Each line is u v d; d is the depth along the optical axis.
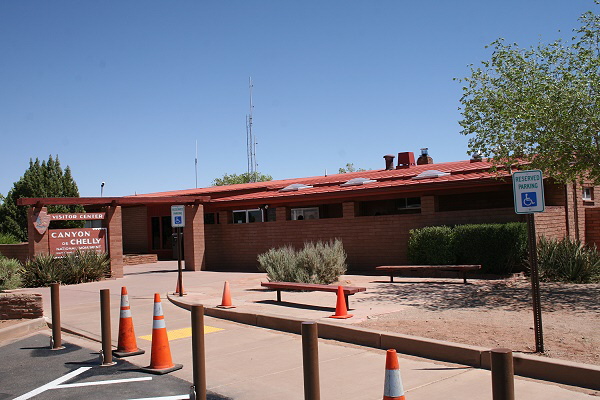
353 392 6.39
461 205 20.67
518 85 13.71
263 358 8.20
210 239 24.48
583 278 14.52
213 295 14.80
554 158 12.77
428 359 7.62
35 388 7.14
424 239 17.27
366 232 19.86
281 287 12.73
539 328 7.19
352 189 20.69
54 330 9.48
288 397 6.40
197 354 6.12
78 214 20.64
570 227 18.56
